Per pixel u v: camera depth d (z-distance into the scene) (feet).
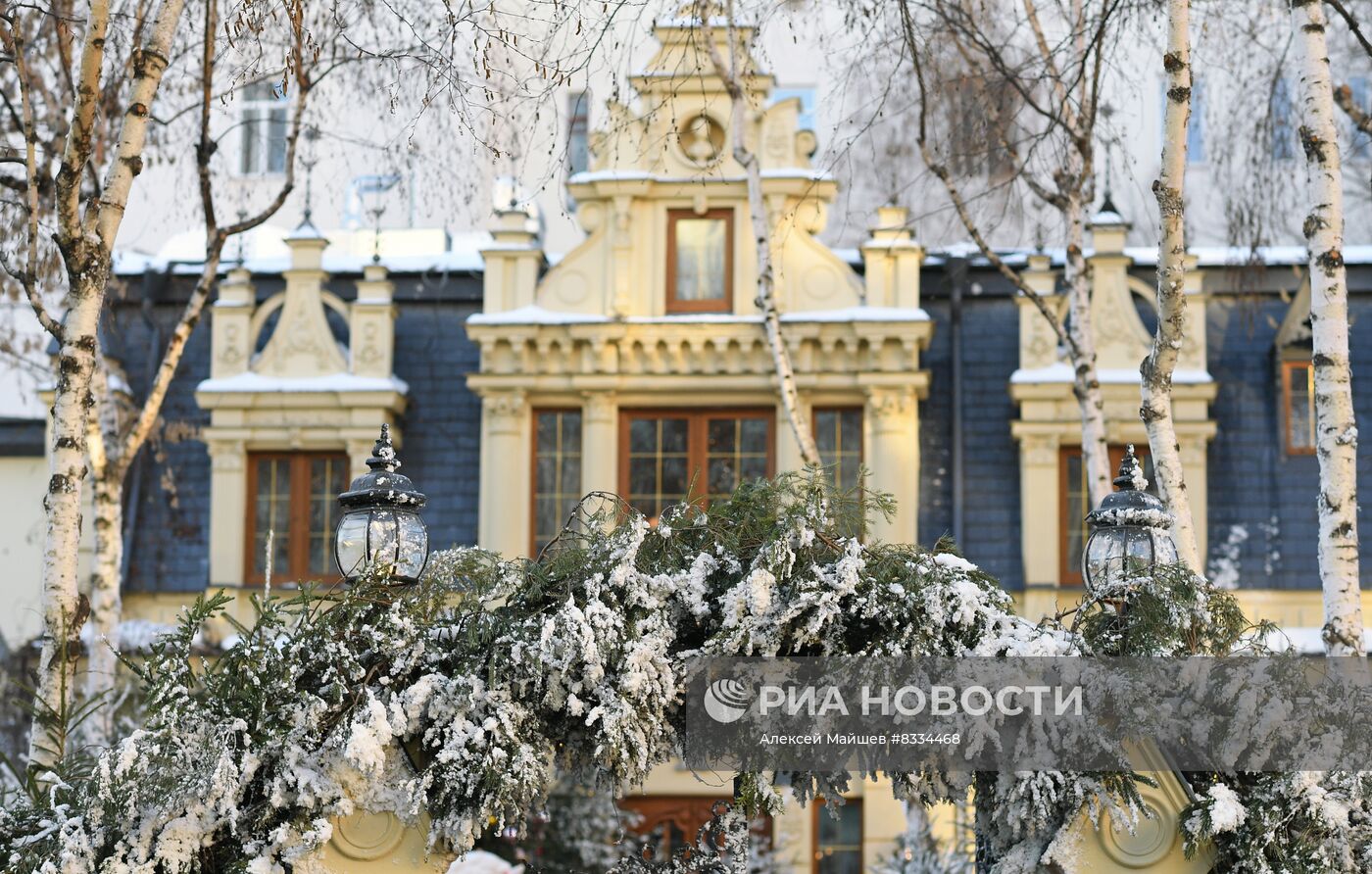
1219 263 81.35
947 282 80.89
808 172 76.89
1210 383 76.07
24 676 77.87
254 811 32.48
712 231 78.23
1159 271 46.52
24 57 54.95
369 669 33.40
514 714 32.68
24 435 84.69
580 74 86.89
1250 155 82.43
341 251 99.86
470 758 32.30
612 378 76.74
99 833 32.35
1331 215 45.06
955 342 79.82
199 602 33.50
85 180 66.39
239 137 109.40
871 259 77.41
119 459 59.62
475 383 77.10
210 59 58.80
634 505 77.20
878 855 65.36
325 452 79.10
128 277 83.87
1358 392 78.02
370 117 109.60
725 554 34.32
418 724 32.91
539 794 33.86
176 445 80.53
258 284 83.97
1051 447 76.48
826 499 35.06
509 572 34.09
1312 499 76.59
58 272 66.44
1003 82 60.03
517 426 77.46
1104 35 61.77
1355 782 32.12
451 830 32.35
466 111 51.11
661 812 76.13
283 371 79.61
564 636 32.63
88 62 44.16
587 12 64.75
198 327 83.41
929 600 32.99
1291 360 77.97
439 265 83.56
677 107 78.02
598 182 77.56
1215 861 32.65
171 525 78.38
